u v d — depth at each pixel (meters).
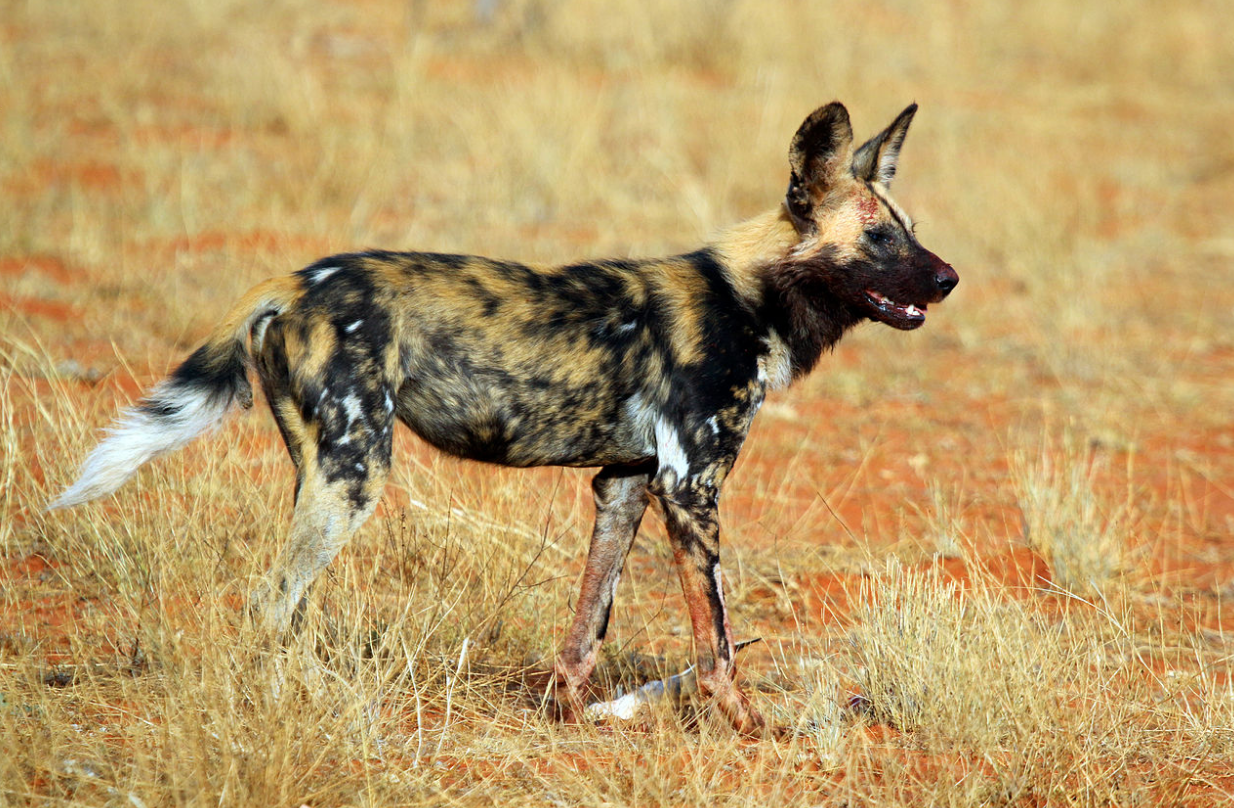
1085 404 28.17
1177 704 14.86
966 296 35.53
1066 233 40.09
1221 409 28.27
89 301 28.41
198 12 54.56
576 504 19.52
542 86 46.22
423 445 20.52
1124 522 21.89
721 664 14.34
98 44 51.31
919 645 14.64
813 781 13.05
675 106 47.88
